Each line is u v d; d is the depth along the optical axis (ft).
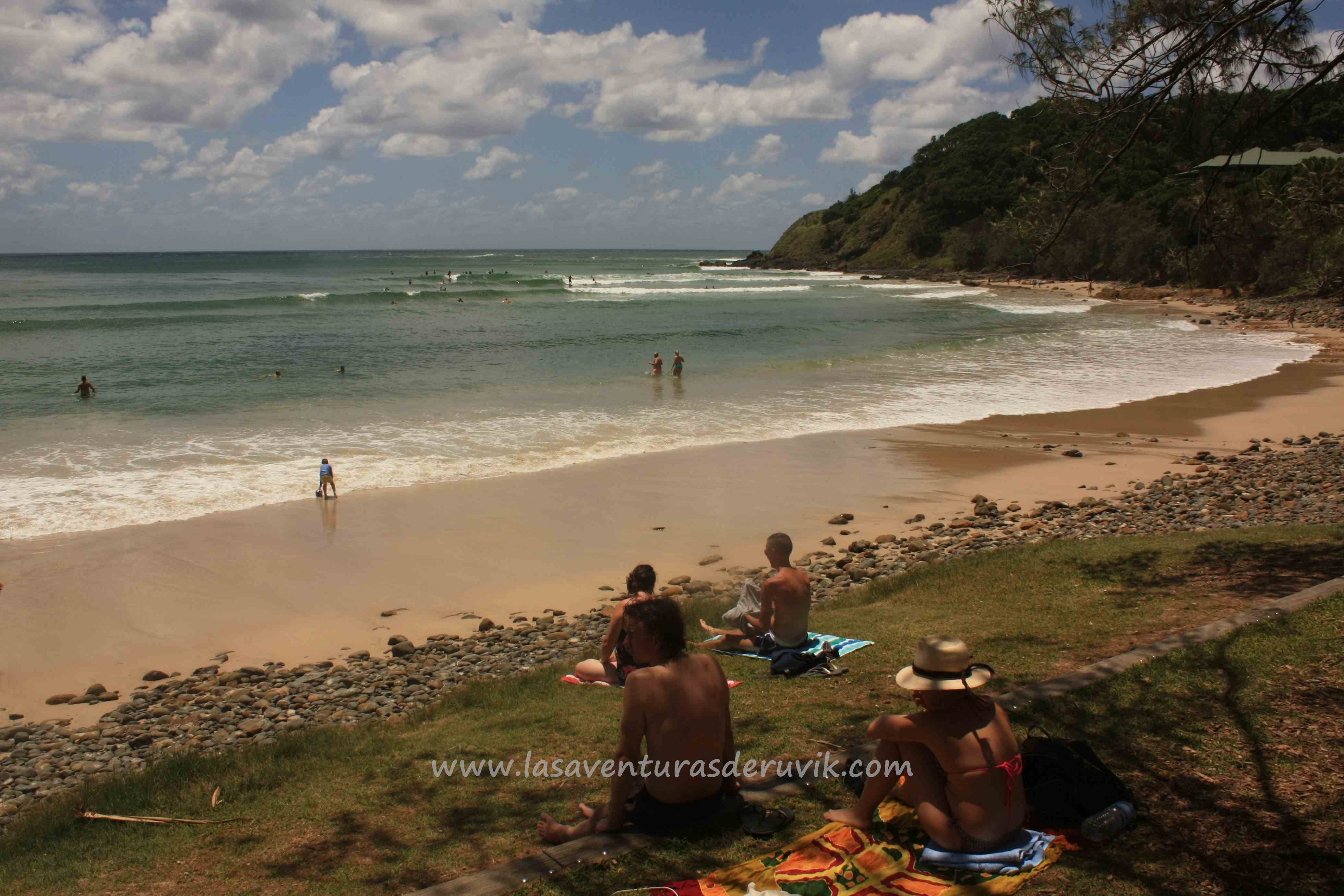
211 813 17.98
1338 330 146.92
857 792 14.61
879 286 307.17
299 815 17.34
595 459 63.05
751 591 26.48
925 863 11.94
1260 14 21.89
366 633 36.09
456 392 90.53
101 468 59.06
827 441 68.80
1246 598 25.44
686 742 13.37
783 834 13.38
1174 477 56.18
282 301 200.23
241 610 38.14
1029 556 35.37
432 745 21.09
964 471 59.77
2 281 291.79
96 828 17.69
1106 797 13.04
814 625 28.94
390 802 17.56
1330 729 15.52
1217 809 13.37
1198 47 23.09
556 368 108.68
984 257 343.46
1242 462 59.52
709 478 58.23
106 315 165.89
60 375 97.91
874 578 38.93
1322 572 27.25
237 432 70.49
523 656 32.89
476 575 42.11
